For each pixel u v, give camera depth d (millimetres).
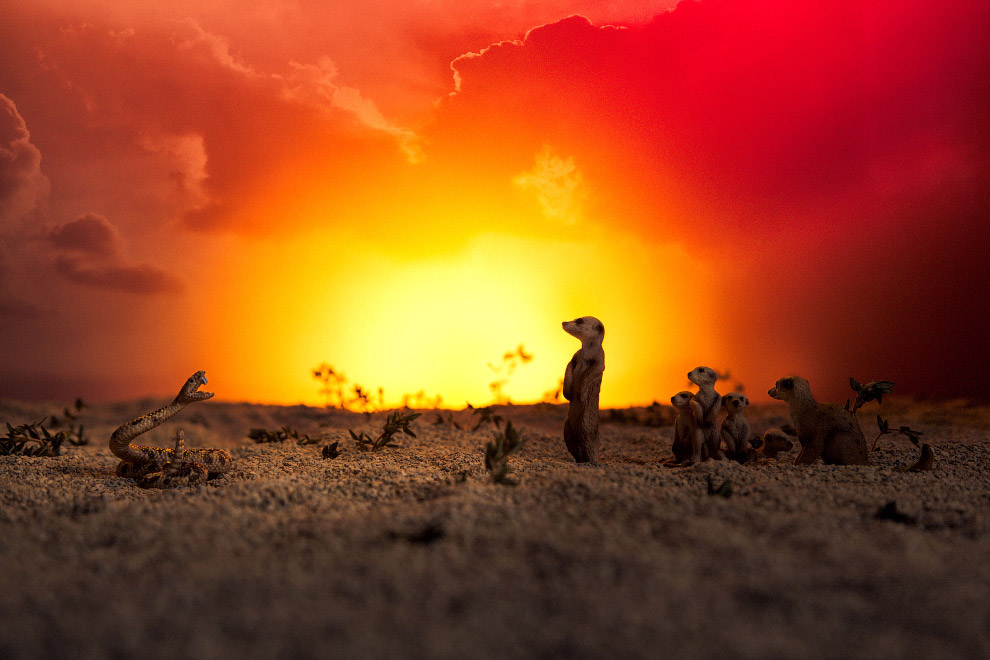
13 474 6270
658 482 5109
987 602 3102
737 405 6668
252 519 4340
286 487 5164
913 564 3439
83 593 3203
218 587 3189
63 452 7996
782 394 6508
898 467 6367
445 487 4887
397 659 2609
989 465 6711
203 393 6207
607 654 2643
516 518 4039
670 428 10180
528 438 8719
